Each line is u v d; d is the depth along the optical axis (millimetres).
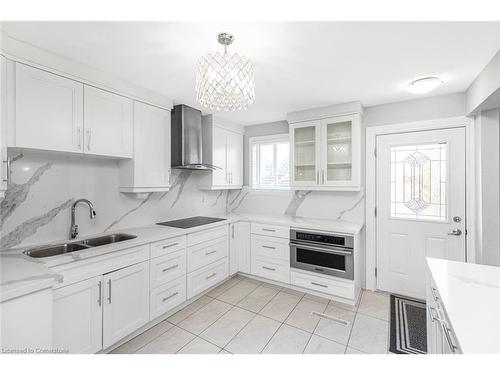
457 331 857
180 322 2275
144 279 2086
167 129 2631
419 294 2645
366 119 2885
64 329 1562
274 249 3035
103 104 2027
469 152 2377
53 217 2016
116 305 1864
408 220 2684
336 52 1677
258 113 3176
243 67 1511
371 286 2885
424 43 1561
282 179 3654
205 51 1670
